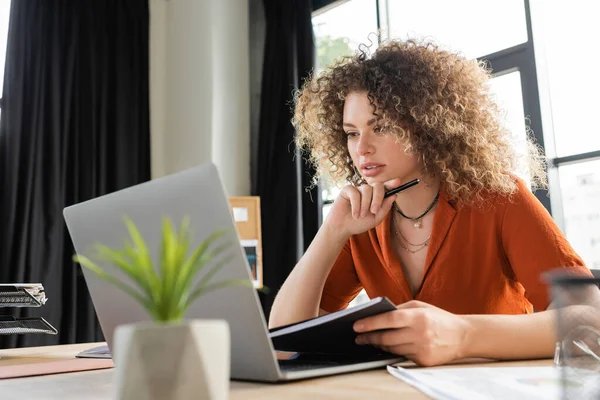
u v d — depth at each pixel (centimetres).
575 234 292
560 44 303
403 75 136
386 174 135
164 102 441
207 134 412
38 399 64
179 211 68
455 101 136
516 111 314
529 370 72
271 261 392
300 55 409
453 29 350
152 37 443
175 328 39
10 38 370
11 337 334
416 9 371
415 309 83
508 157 146
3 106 362
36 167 365
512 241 123
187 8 437
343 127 144
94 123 394
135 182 408
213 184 64
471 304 129
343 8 414
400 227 140
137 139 412
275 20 426
